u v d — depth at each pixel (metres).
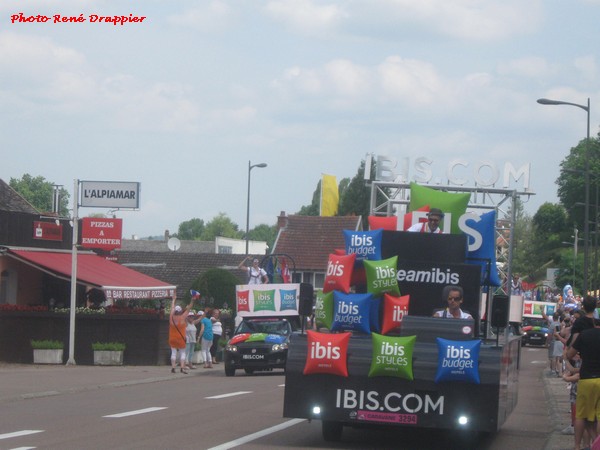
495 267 19.45
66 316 43.75
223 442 18.02
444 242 18.81
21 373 36.19
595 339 16.70
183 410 24.23
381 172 51.50
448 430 17.52
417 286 18.47
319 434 19.88
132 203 42.84
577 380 17.44
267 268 62.34
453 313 17.70
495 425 16.56
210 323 45.97
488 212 19.58
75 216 43.16
